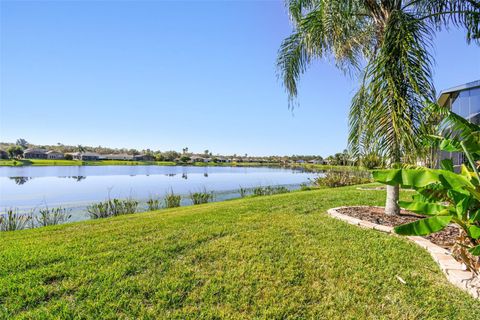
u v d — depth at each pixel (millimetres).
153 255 3266
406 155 3654
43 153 64812
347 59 5930
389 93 3619
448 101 9141
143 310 2137
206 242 3736
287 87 5801
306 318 2041
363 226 4289
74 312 2109
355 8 4582
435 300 2225
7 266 2977
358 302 2225
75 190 16875
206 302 2256
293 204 6695
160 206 10461
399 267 2820
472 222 2186
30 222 7566
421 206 2350
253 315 2078
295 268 2842
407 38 3592
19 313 2107
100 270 2850
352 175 15070
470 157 2236
